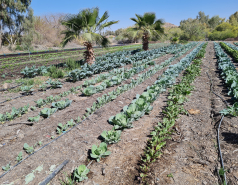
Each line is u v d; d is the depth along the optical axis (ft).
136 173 8.82
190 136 11.89
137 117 13.82
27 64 44.14
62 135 12.13
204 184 8.00
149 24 54.60
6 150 10.79
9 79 28.48
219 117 13.96
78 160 9.84
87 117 14.39
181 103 17.33
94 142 11.41
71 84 24.98
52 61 49.62
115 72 30.17
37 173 8.88
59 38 130.82
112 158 9.98
